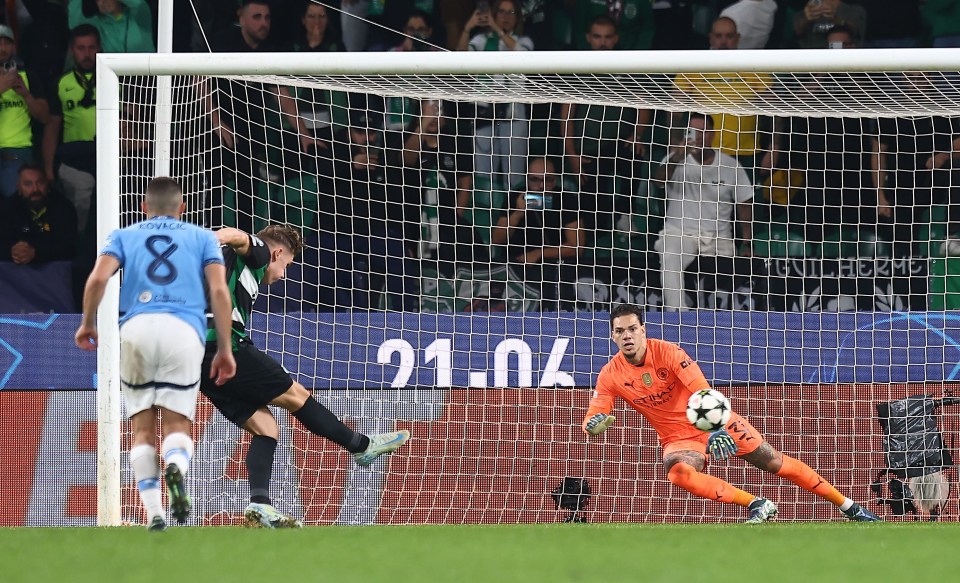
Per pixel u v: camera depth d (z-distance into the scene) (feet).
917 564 41.50
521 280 116.78
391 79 90.22
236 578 37.17
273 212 117.91
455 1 126.82
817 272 116.88
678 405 79.30
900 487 89.20
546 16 126.72
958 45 124.67
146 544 50.29
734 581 36.24
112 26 121.70
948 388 90.58
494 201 119.75
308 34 125.59
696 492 77.56
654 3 126.72
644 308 106.93
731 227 115.65
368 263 115.34
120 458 85.10
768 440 90.99
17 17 120.78
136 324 55.26
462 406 91.20
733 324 92.02
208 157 113.91
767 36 124.77
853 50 80.28
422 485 90.33
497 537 54.44
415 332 91.91
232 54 82.48
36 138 119.03
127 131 95.35
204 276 58.23
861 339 91.40
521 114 122.11
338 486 89.66
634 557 43.80
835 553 45.57
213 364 56.85
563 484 90.79
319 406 69.36
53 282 114.73
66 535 56.95
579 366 91.66
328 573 38.52
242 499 87.92
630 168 119.75
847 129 119.85
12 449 90.33
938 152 118.32
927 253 117.29
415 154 120.57
